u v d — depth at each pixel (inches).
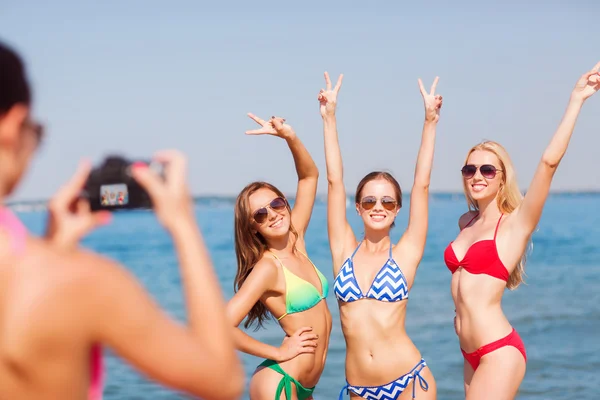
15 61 55.4
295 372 194.4
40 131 58.5
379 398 199.0
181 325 57.3
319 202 4237.2
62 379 52.8
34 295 51.8
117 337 53.4
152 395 378.6
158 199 59.2
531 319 597.9
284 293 198.8
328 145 219.6
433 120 207.8
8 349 51.6
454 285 206.5
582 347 489.4
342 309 205.6
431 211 3740.2
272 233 201.6
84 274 52.9
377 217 205.2
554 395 377.1
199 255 58.8
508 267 197.6
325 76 221.1
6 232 54.0
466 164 210.1
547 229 1793.8
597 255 1123.9
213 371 56.0
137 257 1291.8
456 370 442.0
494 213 208.2
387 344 197.6
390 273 199.5
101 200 61.4
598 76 184.7
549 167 189.8
